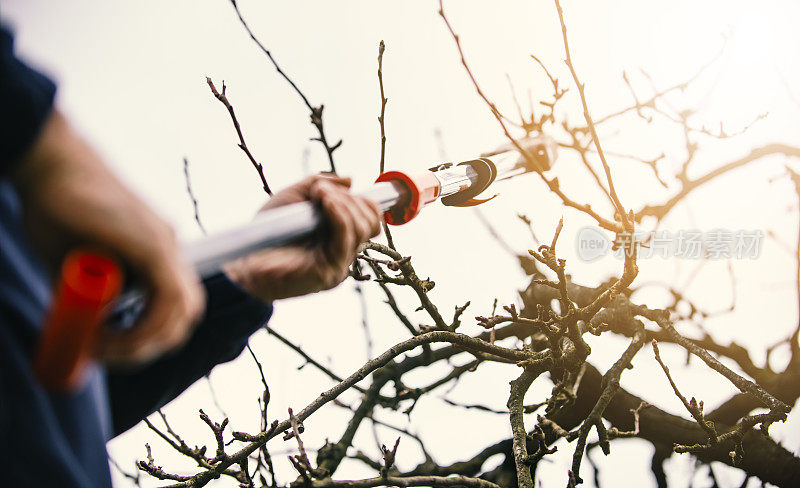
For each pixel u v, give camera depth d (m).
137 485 3.32
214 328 1.35
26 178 0.66
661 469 4.02
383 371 3.99
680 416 4.02
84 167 0.67
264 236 1.11
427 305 2.92
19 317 0.81
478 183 1.98
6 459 0.78
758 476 3.89
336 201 1.26
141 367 1.29
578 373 3.13
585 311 2.82
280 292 1.35
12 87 0.66
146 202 0.69
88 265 0.62
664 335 3.99
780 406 2.89
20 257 0.86
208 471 2.75
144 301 0.67
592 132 2.56
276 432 2.80
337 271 1.31
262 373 3.14
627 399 4.00
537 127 3.08
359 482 2.74
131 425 1.35
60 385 0.61
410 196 1.62
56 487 0.82
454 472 3.91
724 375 3.10
